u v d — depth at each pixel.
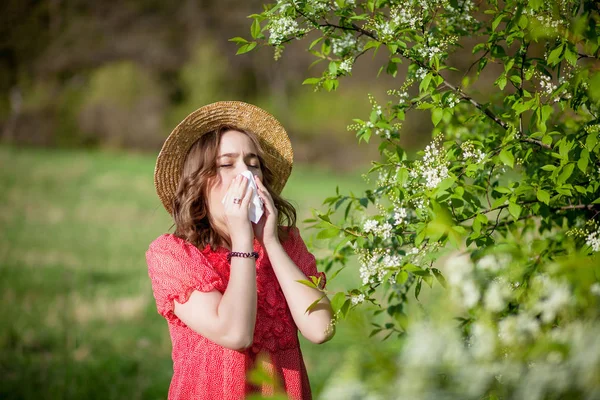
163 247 1.98
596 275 1.01
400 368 0.89
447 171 1.93
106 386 5.47
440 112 2.16
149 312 7.90
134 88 35.22
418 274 1.79
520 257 1.33
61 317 7.59
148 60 38.34
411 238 2.11
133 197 18.39
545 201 1.86
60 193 18.39
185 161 2.19
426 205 1.91
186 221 2.05
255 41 2.28
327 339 1.89
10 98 38.09
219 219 2.08
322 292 1.97
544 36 1.88
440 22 2.36
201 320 1.83
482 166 1.93
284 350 1.97
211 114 2.26
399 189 2.11
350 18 2.22
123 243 12.59
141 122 34.00
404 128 20.70
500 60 2.29
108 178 21.47
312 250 2.67
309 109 32.94
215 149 2.09
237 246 1.86
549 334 0.95
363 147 29.30
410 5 2.20
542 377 0.87
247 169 2.07
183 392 1.91
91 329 7.18
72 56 39.12
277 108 34.19
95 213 15.81
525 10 1.94
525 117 3.70
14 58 40.38
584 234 1.87
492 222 2.29
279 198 2.21
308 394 2.01
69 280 9.48
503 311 1.26
